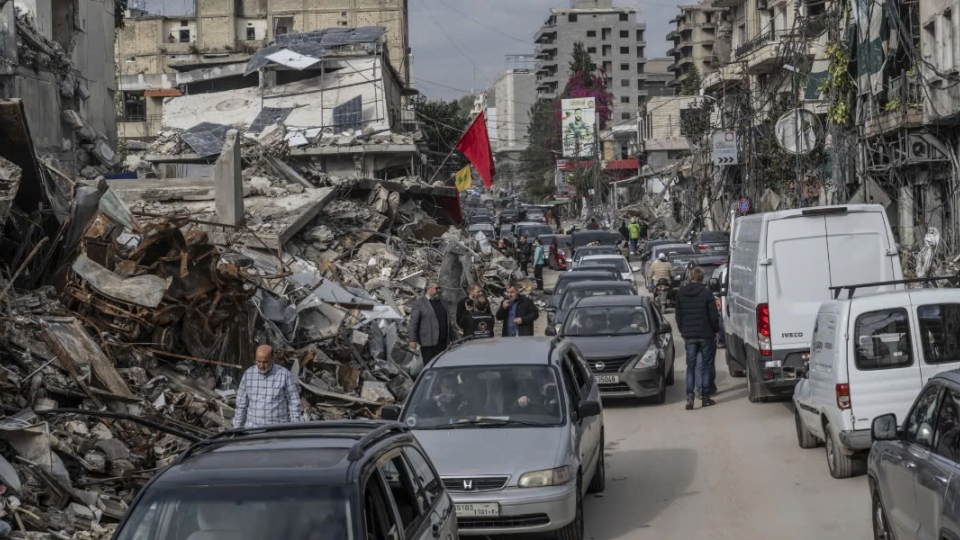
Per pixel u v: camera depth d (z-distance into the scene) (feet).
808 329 49.21
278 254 58.59
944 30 86.17
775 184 150.41
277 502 17.58
